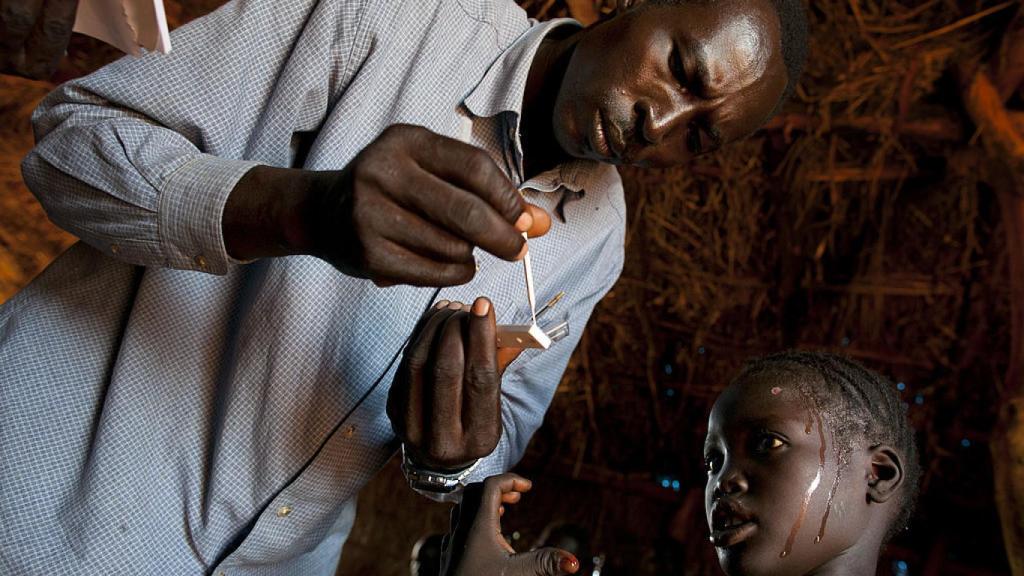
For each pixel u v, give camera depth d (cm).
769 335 386
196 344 128
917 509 358
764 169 368
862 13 333
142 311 125
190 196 103
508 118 132
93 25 96
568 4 295
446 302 115
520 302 139
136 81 121
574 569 105
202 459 127
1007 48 296
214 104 123
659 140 124
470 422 107
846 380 118
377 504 448
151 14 87
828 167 355
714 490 115
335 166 125
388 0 130
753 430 114
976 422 350
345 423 126
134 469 123
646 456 414
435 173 89
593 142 126
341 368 126
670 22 122
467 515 111
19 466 120
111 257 129
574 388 415
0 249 268
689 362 398
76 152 113
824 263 369
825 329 373
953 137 321
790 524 110
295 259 124
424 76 130
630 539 406
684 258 389
